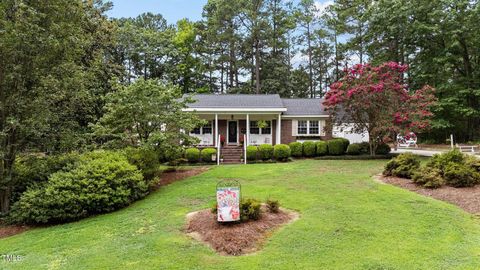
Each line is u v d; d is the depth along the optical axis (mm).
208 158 15992
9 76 8047
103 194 7730
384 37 24609
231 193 5688
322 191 8297
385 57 25594
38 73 8578
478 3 20234
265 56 36406
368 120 15992
